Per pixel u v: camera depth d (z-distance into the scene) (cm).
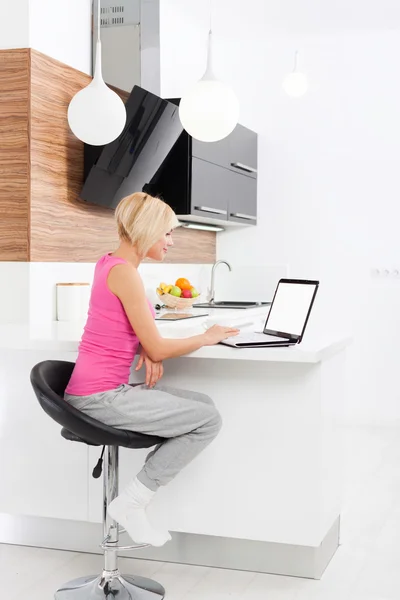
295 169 581
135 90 362
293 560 293
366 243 570
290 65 578
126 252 268
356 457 477
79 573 295
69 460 312
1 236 349
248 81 587
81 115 315
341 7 496
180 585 284
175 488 295
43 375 260
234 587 282
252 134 571
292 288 297
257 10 504
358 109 567
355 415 578
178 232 527
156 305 482
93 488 310
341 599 273
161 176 456
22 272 346
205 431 262
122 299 259
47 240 359
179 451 260
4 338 306
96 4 403
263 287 571
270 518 286
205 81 309
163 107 389
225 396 288
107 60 429
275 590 280
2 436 320
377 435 540
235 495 290
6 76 344
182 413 258
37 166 348
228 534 291
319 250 580
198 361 290
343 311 577
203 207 468
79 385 263
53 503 315
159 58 457
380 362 571
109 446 268
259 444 286
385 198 565
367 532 343
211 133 309
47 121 356
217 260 601
